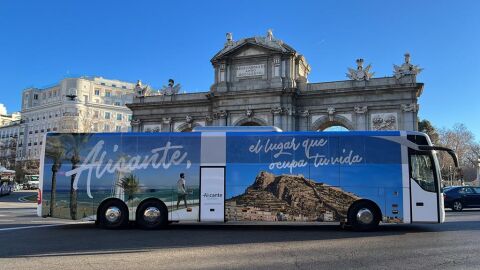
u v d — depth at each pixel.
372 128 47.22
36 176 114.62
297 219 18.91
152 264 11.40
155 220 19.42
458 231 18.48
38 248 14.03
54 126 127.19
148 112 58.84
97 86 134.75
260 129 19.89
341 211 18.80
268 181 19.20
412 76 46.19
